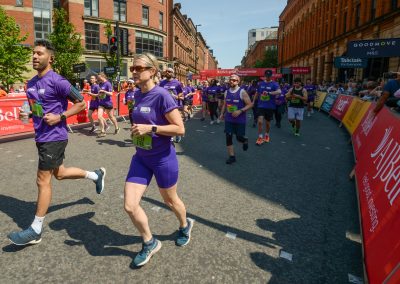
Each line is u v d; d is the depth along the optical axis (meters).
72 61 26.38
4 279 2.42
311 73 46.00
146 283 2.41
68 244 2.94
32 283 2.38
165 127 2.41
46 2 31.16
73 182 4.67
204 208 3.86
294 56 58.94
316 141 8.73
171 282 2.43
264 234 3.24
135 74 2.45
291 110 9.42
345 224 3.52
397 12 20.55
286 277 2.53
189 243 3.01
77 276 2.47
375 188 3.24
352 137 7.86
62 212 3.64
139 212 2.51
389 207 2.58
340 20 33.53
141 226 2.54
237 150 7.29
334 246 3.03
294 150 7.43
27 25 30.23
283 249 2.96
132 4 36.25
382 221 2.58
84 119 10.67
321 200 4.23
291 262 2.75
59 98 2.93
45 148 2.87
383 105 5.30
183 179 4.99
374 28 24.52
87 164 5.76
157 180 2.64
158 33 40.16
